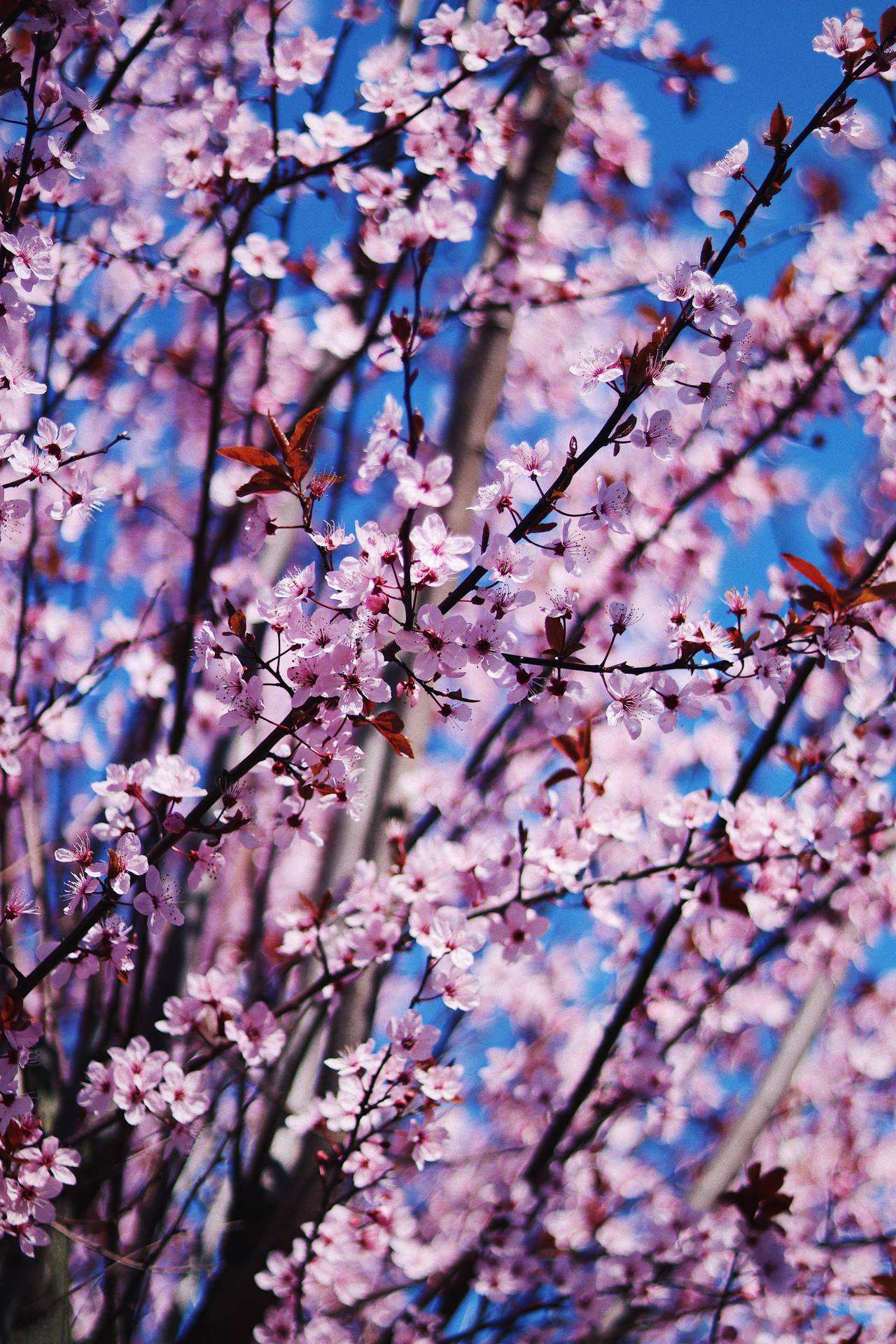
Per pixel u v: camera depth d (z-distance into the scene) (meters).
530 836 3.04
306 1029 3.69
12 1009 2.10
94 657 3.87
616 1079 4.42
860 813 3.56
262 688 1.99
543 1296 3.90
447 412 4.18
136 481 4.20
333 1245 3.17
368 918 3.09
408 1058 2.69
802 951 4.51
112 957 2.09
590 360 2.00
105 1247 3.20
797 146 1.99
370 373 4.85
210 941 4.71
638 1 3.94
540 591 5.15
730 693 2.14
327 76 3.63
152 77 4.02
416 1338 3.51
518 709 4.37
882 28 1.98
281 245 3.52
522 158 4.57
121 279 4.15
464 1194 5.46
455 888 3.17
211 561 3.70
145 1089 2.58
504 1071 5.25
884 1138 6.73
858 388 4.20
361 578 1.95
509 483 2.04
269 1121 3.61
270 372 4.73
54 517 2.16
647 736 5.69
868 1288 4.00
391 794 3.78
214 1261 3.74
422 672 1.94
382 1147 2.83
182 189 3.30
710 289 1.94
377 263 4.03
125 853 2.04
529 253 4.39
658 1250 3.88
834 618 2.22
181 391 5.22
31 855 3.46
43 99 2.25
